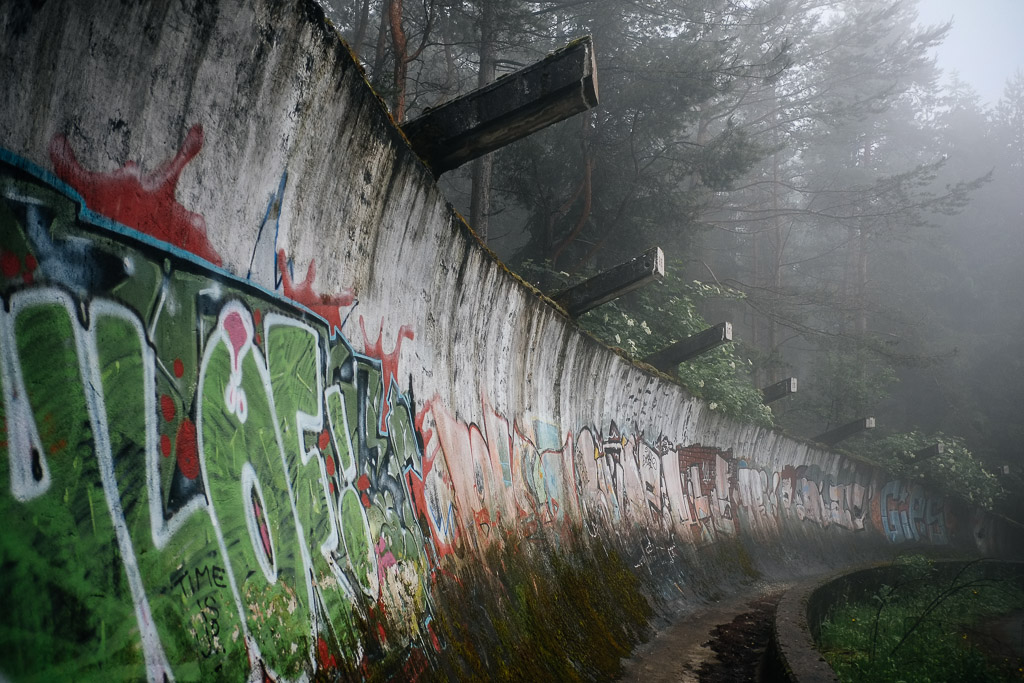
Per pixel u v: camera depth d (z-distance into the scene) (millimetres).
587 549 9570
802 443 21984
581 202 19453
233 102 3533
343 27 19531
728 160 18953
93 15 2711
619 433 12211
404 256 5582
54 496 2486
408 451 5539
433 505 5785
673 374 14797
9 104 2449
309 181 4230
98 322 2795
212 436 3342
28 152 2537
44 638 2344
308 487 4059
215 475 3311
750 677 7949
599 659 7586
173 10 3047
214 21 3260
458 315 6867
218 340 3482
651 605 10633
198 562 3072
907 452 29250
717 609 12242
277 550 3639
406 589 4891
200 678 2891
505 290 7734
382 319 5344
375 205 4969
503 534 7199
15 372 2418
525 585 7098
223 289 3562
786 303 31281
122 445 2814
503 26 15516
